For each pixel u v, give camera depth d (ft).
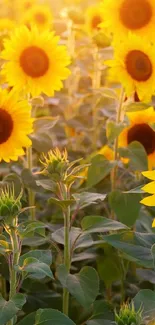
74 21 13.84
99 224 7.58
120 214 8.55
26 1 16.96
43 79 9.06
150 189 7.09
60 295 8.55
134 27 9.64
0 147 8.38
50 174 7.47
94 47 11.48
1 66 9.39
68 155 10.97
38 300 8.48
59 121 12.32
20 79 9.02
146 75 8.87
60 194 7.60
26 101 8.35
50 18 14.17
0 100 8.31
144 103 8.86
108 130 8.80
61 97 12.15
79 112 12.09
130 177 9.73
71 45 12.95
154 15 9.61
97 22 13.15
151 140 9.30
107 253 8.60
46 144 8.93
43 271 6.70
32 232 7.32
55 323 6.82
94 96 11.46
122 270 8.63
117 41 9.62
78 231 7.85
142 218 8.94
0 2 18.71
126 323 6.31
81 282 7.38
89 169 8.78
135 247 7.32
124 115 9.15
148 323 6.63
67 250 7.72
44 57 9.05
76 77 12.59
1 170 9.77
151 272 8.21
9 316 6.65
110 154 9.58
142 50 8.86
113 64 8.91
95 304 7.86
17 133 8.35
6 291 9.37
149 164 9.38
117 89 9.81
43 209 9.93
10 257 6.99
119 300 8.87
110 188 9.62
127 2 9.60
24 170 8.85
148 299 7.04
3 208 6.81
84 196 7.63
